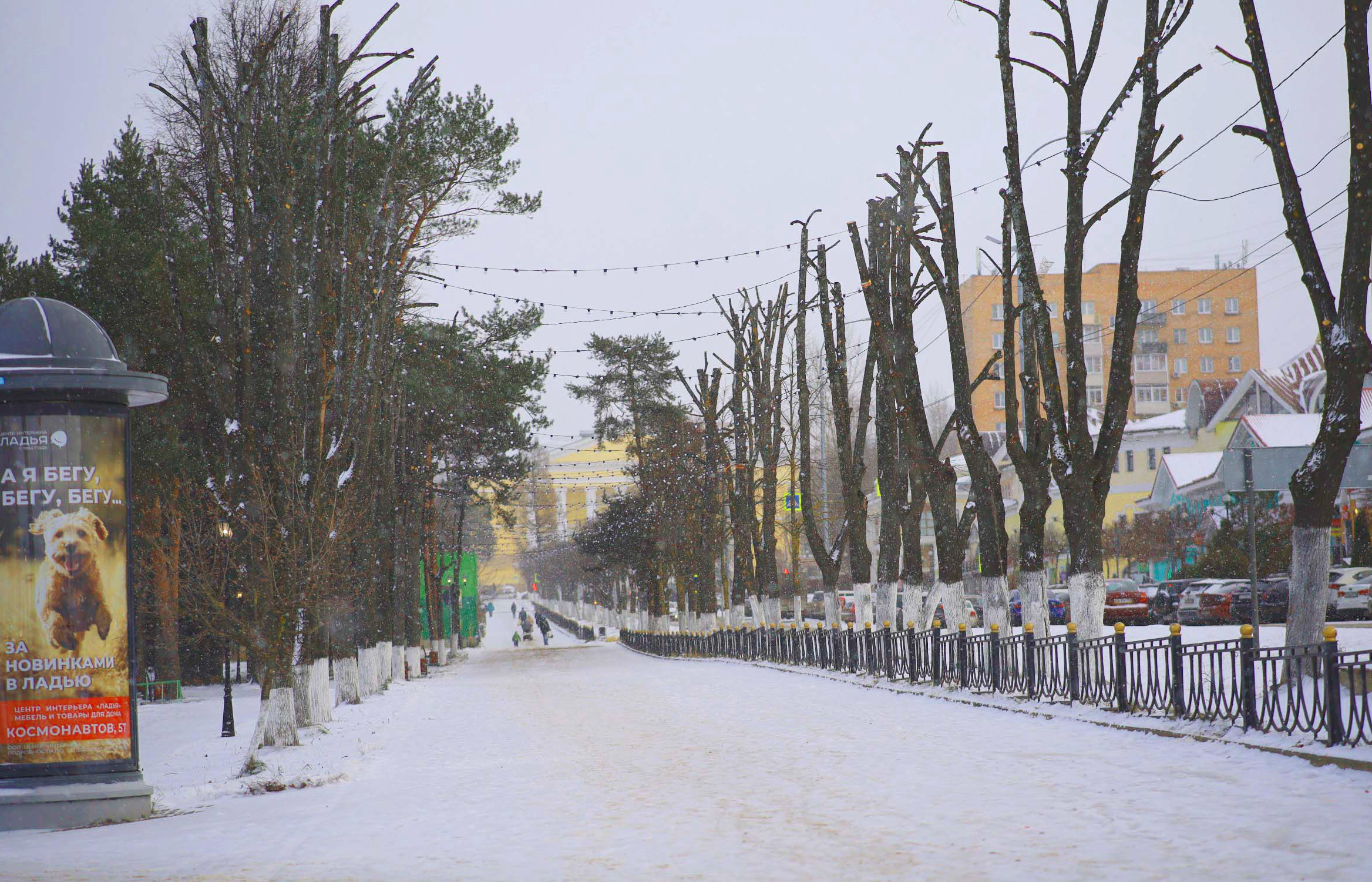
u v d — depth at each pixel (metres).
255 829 10.96
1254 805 9.13
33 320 13.53
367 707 26.58
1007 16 19.53
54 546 13.28
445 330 40.31
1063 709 16.39
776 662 35.91
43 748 13.09
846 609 61.50
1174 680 14.06
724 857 8.34
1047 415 19.94
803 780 11.79
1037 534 21.09
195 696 37.06
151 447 28.88
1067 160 18.88
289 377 18.83
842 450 32.81
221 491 19.09
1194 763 11.43
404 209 28.41
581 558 95.19
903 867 7.77
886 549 29.92
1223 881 6.98
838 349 33.56
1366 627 27.05
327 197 21.17
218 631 18.30
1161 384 102.31
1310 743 11.14
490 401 43.22
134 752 13.41
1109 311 100.88
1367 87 13.77
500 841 9.46
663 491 55.62
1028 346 21.31
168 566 36.00
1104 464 18.81
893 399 29.86
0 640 13.15
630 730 17.94
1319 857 7.38
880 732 15.92
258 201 20.73
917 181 23.22
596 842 9.16
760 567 40.81
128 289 29.72
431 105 31.55
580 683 32.09
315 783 14.20
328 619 22.73
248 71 19.97
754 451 44.47
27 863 9.57
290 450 18.41
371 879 8.21
